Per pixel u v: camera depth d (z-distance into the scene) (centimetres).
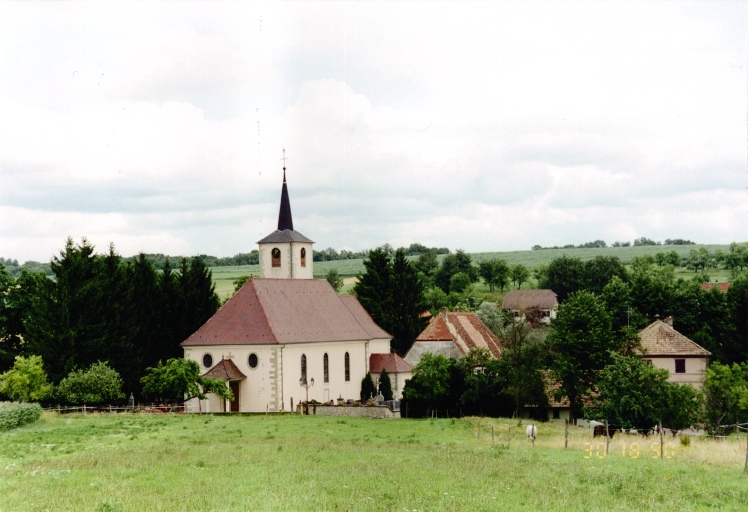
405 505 3133
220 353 8406
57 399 7812
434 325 10738
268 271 9838
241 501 3144
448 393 8775
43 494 3297
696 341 10969
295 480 3678
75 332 8331
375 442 5538
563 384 8494
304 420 7056
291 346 8456
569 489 3494
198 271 10069
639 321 11588
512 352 8625
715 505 3216
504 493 3391
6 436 5466
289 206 9988
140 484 3550
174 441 5291
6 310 9375
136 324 9150
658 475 3906
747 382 7681
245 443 5231
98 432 5756
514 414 8625
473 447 5247
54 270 8562
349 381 9269
